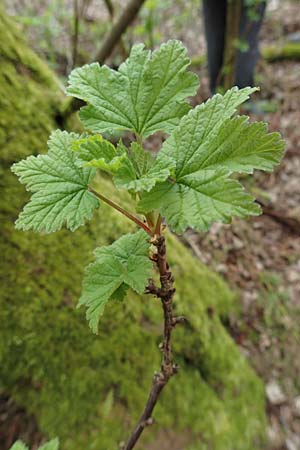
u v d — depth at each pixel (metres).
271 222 0.87
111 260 0.21
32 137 0.47
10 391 0.44
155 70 0.20
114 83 0.20
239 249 0.79
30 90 0.50
